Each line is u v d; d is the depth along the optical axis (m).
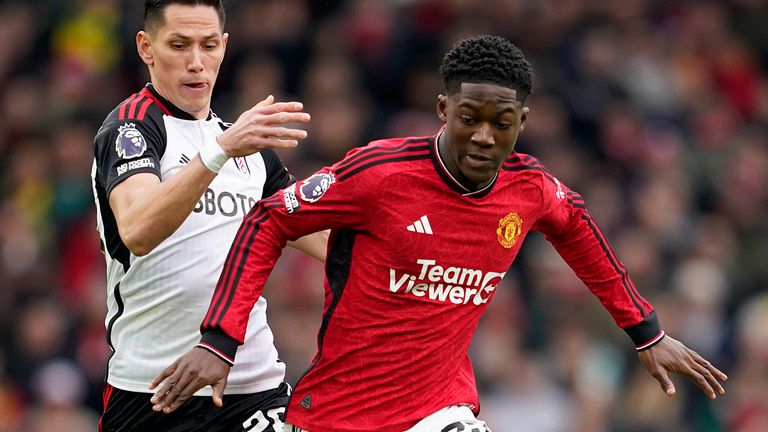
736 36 56.59
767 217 48.69
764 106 54.97
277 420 19.62
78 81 49.00
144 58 19.42
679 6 55.81
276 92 46.22
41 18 51.50
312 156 43.69
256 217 17.28
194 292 18.97
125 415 19.48
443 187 17.11
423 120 45.47
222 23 19.39
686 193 48.03
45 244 43.50
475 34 48.50
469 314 17.84
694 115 51.56
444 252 17.28
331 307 17.69
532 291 40.56
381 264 17.25
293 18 48.47
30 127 47.59
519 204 17.67
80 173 45.06
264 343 19.73
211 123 19.53
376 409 17.66
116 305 19.52
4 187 46.16
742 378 38.47
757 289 44.28
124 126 18.59
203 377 16.67
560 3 51.69
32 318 39.28
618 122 48.34
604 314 39.28
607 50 50.72
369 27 48.09
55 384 38.00
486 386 36.34
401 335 17.44
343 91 46.41
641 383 38.16
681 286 42.06
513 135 16.86
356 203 17.06
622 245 42.94
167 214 17.25
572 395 36.84
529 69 16.94
